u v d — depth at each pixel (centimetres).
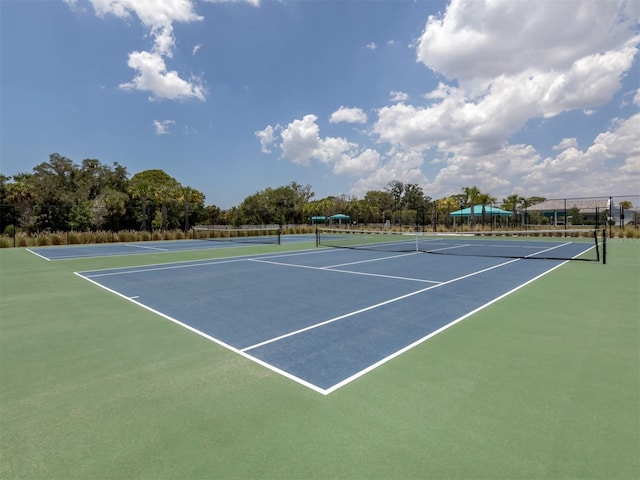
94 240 2711
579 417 278
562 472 216
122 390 336
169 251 1944
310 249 2000
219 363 400
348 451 240
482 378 351
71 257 1664
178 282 936
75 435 263
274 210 6750
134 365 396
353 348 443
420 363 391
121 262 1434
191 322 564
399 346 447
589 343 447
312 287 848
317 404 305
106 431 268
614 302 667
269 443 250
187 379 359
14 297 766
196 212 5128
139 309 652
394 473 217
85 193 4847
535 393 318
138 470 223
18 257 1692
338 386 339
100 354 429
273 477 215
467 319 565
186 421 280
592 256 1477
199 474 219
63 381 356
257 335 498
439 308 638
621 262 1265
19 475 220
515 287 827
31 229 3772
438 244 2295
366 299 716
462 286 848
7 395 327
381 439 253
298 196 7394
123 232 2911
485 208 3800
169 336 496
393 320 566
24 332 518
